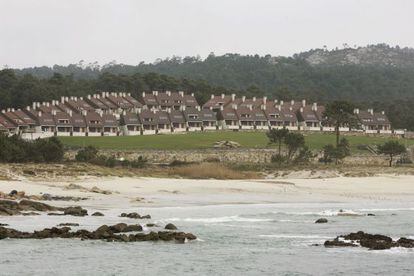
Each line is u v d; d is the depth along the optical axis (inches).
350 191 5452.8
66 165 6412.4
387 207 4480.8
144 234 2952.8
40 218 3430.1
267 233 3211.1
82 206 4028.1
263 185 5629.9
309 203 4665.4
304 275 2369.6
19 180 5216.5
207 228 3321.9
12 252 2591.0
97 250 2677.2
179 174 6712.6
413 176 6845.5
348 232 3272.6
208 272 2369.6
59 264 2422.5
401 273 2413.9
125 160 7431.1
